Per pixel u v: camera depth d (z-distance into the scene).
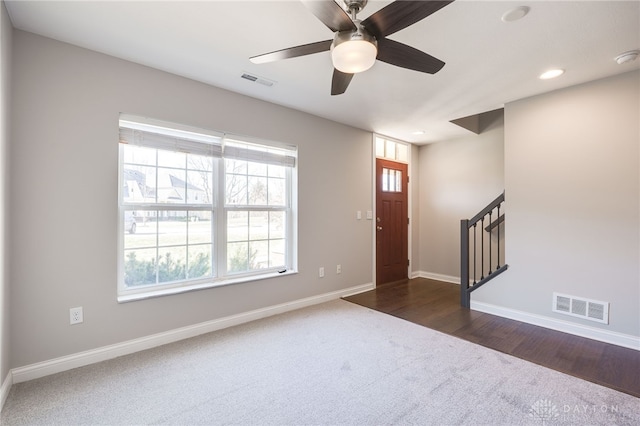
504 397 1.87
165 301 2.61
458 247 4.91
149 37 2.11
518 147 3.16
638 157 2.50
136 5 1.77
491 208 3.51
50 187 2.12
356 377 2.09
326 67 2.52
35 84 2.07
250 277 3.21
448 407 1.77
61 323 2.16
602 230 2.67
